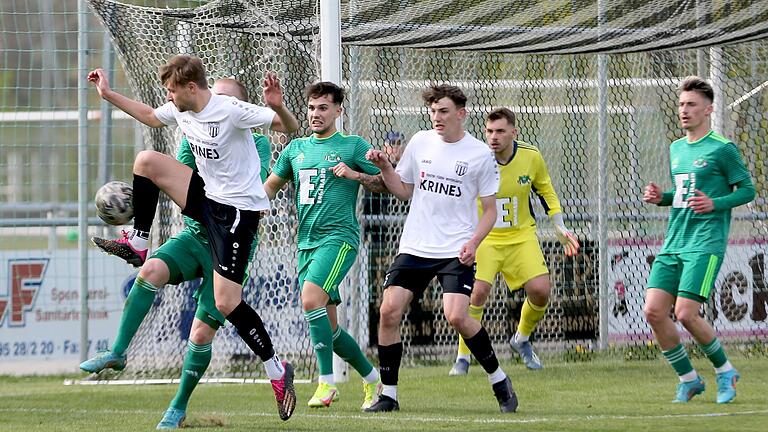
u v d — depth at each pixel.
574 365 36.06
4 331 39.53
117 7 34.41
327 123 25.47
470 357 37.97
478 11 34.12
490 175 24.22
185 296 35.66
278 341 34.84
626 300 40.19
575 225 40.66
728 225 26.34
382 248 38.00
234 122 21.16
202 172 21.72
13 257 39.81
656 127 41.22
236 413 25.08
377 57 38.69
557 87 40.88
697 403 26.14
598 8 35.12
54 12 44.47
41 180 48.66
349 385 31.55
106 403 28.14
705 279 25.67
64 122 46.88
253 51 35.12
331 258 25.12
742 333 39.69
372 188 24.84
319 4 33.72
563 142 40.91
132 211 23.05
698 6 35.28
